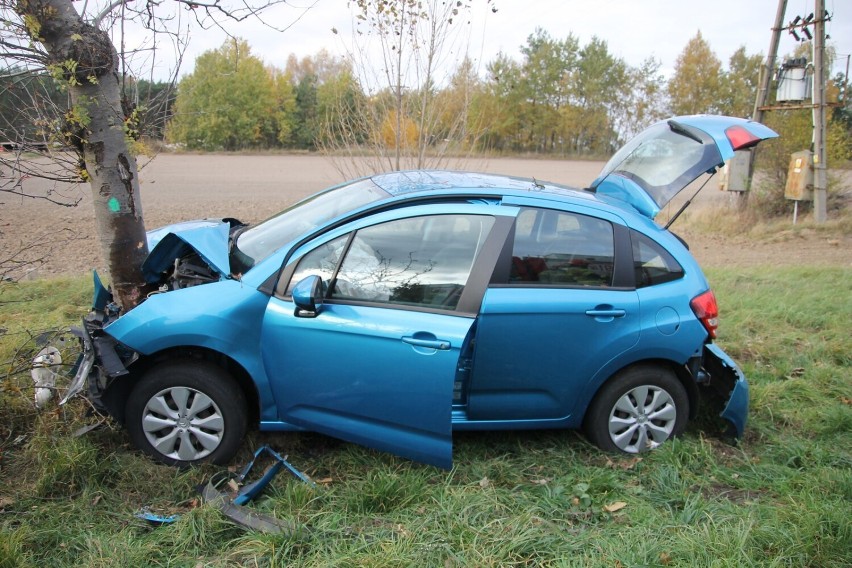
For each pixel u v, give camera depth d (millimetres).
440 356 3494
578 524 3473
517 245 3875
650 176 4695
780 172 15656
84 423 4043
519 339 3822
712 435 4586
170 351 3828
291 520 3244
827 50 15789
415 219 3842
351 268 3764
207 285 3803
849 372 5695
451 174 4648
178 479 3627
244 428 3842
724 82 47812
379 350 3572
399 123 8805
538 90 52375
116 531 3221
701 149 4488
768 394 5129
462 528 3240
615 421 4180
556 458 4141
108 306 4230
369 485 3576
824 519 3338
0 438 3980
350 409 3680
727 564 2967
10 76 3797
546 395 4004
